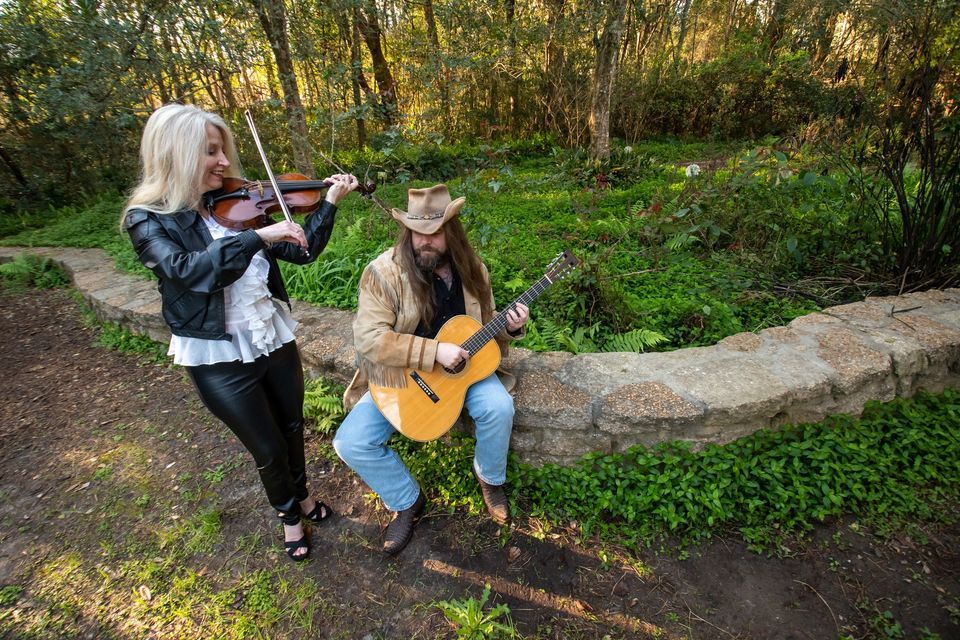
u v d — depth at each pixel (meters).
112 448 3.02
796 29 13.84
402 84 12.73
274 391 2.01
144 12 7.05
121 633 1.95
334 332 3.42
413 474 2.60
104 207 7.97
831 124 4.74
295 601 2.05
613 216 5.66
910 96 3.59
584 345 3.24
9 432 3.20
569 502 2.40
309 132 9.45
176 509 2.54
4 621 2.01
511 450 2.55
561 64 12.41
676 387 2.49
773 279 3.91
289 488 2.11
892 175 3.51
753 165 4.27
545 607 2.01
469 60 8.77
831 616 1.91
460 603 2.01
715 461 2.35
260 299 1.85
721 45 16.75
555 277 2.26
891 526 2.20
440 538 2.32
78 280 5.00
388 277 2.03
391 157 8.97
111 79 7.32
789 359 2.67
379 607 2.03
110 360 4.03
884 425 2.55
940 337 2.75
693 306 3.47
